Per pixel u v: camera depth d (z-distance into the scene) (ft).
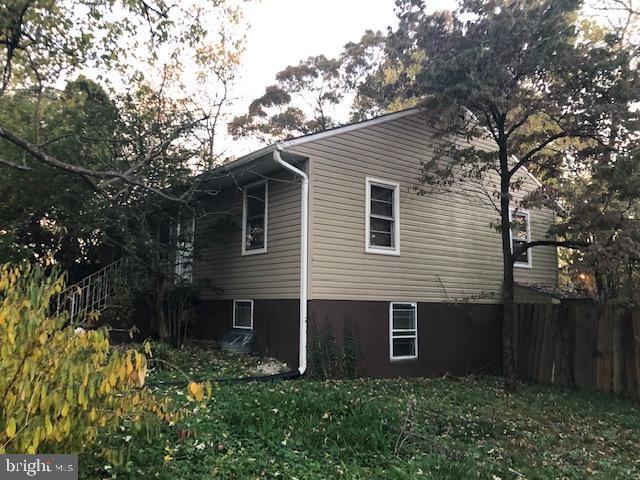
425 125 41.88
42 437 9.45
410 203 40.47
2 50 27.30
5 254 36.86
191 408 19.97
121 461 12.41
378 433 19.72
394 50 39.88
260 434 18.40
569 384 39.29
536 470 18.56
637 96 30.35
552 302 46.96
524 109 35.12
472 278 44.27
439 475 16.70
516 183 36.32
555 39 30.68
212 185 41.65
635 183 30.19
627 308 36.29
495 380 40.83
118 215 36.78
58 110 34.65
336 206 35.83
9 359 9.46
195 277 45.14
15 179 35.78
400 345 38.81
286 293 35.81
